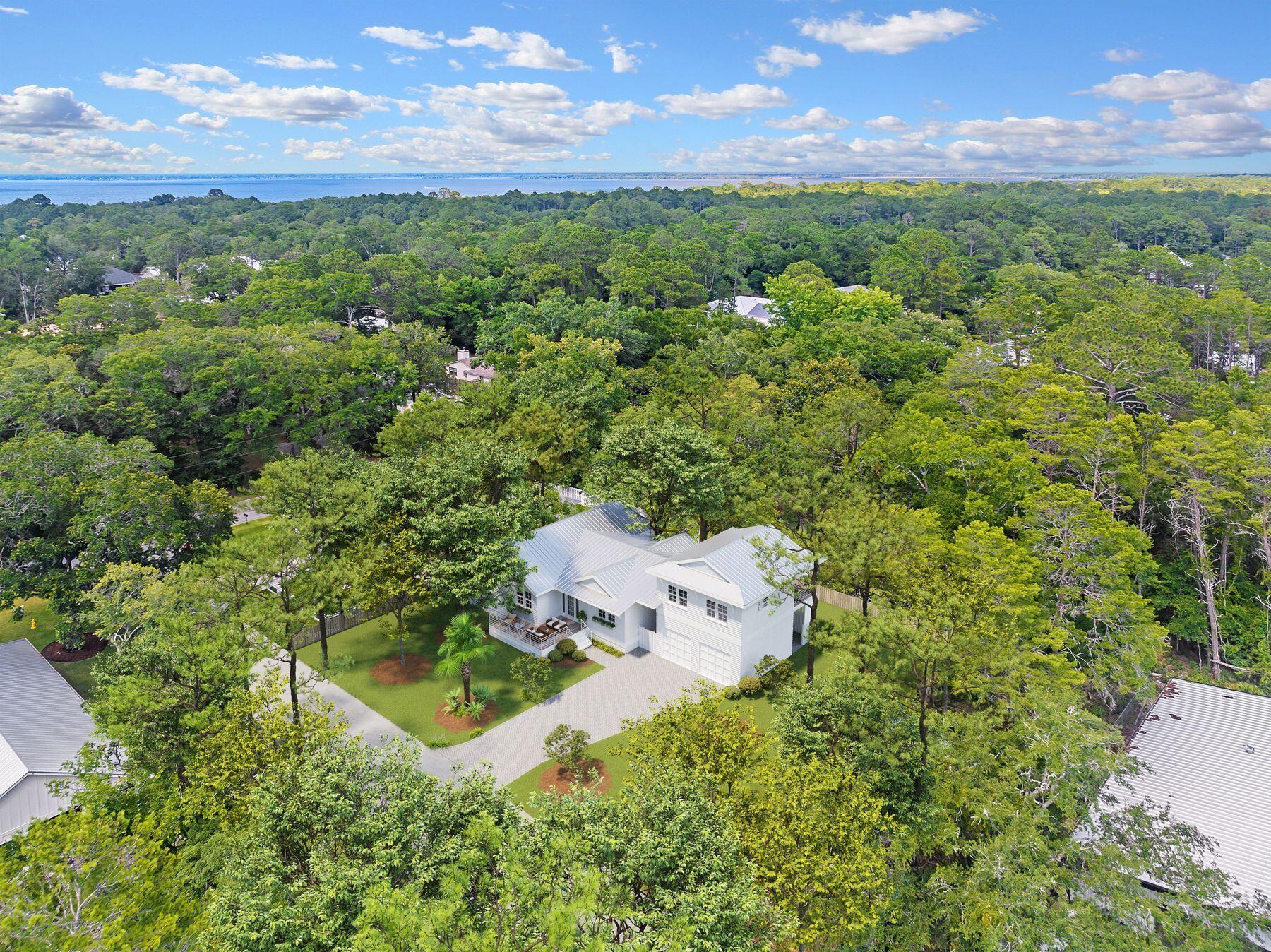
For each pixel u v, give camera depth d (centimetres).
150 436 6406
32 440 4541
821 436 5634
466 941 1467
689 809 1955
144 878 2047
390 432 5472
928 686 2916
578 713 3828
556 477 5594
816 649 4425
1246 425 4766
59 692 3619
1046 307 8712
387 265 10719
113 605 3412
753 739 2502
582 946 1522
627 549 4594
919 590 2994
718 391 6444
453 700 3828
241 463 6856
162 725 2773
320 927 1722
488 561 3816
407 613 4197
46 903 1794
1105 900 2178
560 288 10425
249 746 2430
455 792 2088
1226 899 2294
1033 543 3953
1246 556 4759
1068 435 4791
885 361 7750
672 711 2530
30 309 11456
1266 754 3042
